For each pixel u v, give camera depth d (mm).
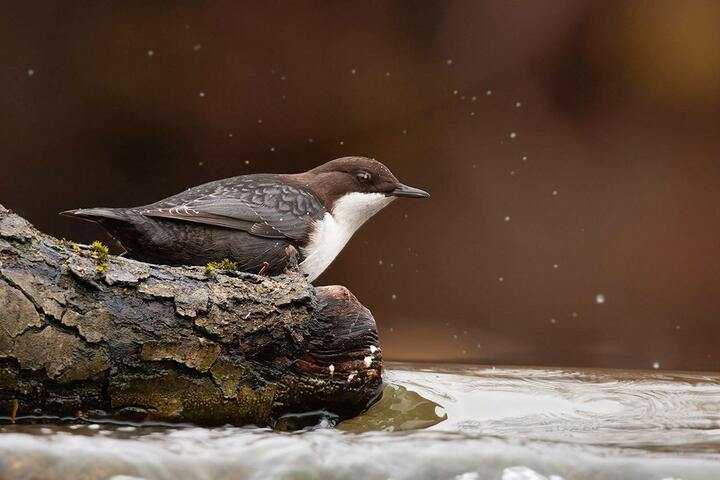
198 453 3746
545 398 5551
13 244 4266
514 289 13141
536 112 13336
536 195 13422
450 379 6027
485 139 13180
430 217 13359
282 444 3867
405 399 5438
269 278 4941
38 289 4219
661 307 12961
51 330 4223
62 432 3969
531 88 13273
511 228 13320
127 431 4137
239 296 4699
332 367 4992
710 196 13242
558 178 13422
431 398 5488
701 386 5938
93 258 4461
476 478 3715
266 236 6406
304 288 4953
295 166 12922
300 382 4918
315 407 5020
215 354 4586
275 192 6672
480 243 13336
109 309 4371
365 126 13000
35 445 3543
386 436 4047
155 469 3588
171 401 4484
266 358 4789
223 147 12703
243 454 3781
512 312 12898
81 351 4277
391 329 12281
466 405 5391
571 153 13344
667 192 13305
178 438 3932
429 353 10875
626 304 13008
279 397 4852
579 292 13133
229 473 3668
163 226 6047
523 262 13234
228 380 4633
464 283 13219
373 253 13344
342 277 13258
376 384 5160
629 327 12602
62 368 4234
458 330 12328
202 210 6172
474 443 3928
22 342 4145
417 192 7340
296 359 4898
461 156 13195
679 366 10258
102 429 4133
